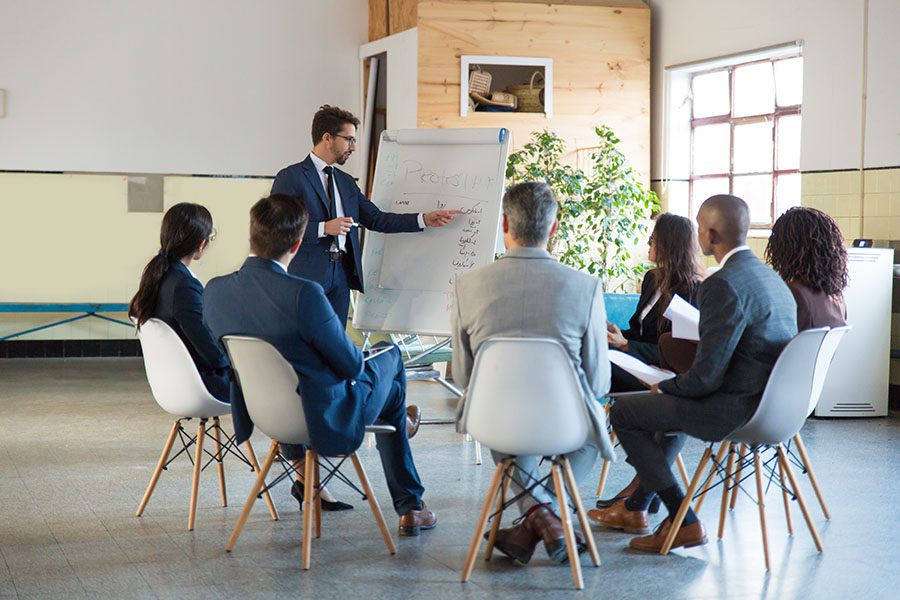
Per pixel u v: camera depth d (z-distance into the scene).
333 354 3.50
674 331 3.85
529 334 3.35
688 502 3.72
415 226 5.33
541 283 3.37
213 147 9.79
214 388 4.15
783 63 7.95
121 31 9.55
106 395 7.68
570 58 8.59
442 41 8.41
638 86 8.73
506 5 8.47
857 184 7.13
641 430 3.80
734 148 8.44
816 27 7.42
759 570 3.62
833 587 3.45
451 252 5.36
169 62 9.66
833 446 5.85
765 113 8.12
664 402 3.69
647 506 4.09
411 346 6.38
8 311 9.46
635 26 8.70
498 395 3.32
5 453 5.62
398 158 5.62
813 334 3.49
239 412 3.73
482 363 3.33
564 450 3.37
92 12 9.49
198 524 4.22
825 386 6.75
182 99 9.70
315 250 5.04
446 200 5.44
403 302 5.42
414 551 3.85
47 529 4.14
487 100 8.53
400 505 4.06
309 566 3.65
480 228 5.33
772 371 3.49
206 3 9.69
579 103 8.63
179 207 4.21
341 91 9.99
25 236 9.52
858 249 6.67
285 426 3.59
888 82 6.90
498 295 3.38
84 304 9.60
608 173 8.17
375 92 9.38
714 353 3.50
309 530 3.63
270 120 9.88
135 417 6.77
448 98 8.45
